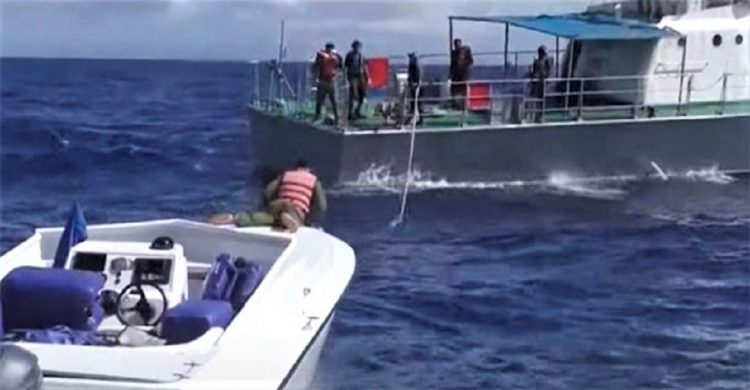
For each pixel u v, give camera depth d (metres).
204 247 10.94
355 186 22.86
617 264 17.08
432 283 15.58
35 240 10.34
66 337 8.10
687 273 16.50
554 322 13.49
